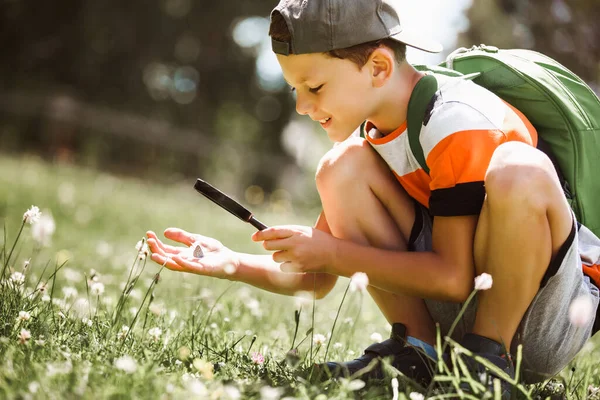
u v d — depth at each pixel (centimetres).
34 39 1983
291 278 255
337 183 240
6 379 176
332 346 277
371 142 238
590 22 1345
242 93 2258
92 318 257
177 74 2184
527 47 1402
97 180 1192
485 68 240
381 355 226
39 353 201
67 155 1586
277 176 1919
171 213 864
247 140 2273
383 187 241
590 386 234
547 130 232
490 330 207
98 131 1819
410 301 237
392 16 233
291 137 2281
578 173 228
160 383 183
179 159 1884
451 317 232
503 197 199
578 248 222
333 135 238
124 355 209
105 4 1931
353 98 229
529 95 232
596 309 226
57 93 1948
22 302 250
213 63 2159
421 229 237
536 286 205
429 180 229
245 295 383
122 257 504
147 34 2012
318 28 222
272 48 231
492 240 204
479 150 210
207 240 246
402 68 234
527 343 215
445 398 195
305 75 229
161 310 285
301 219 1111
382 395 201
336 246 223
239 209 226
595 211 232
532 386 214
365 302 462
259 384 199
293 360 229
